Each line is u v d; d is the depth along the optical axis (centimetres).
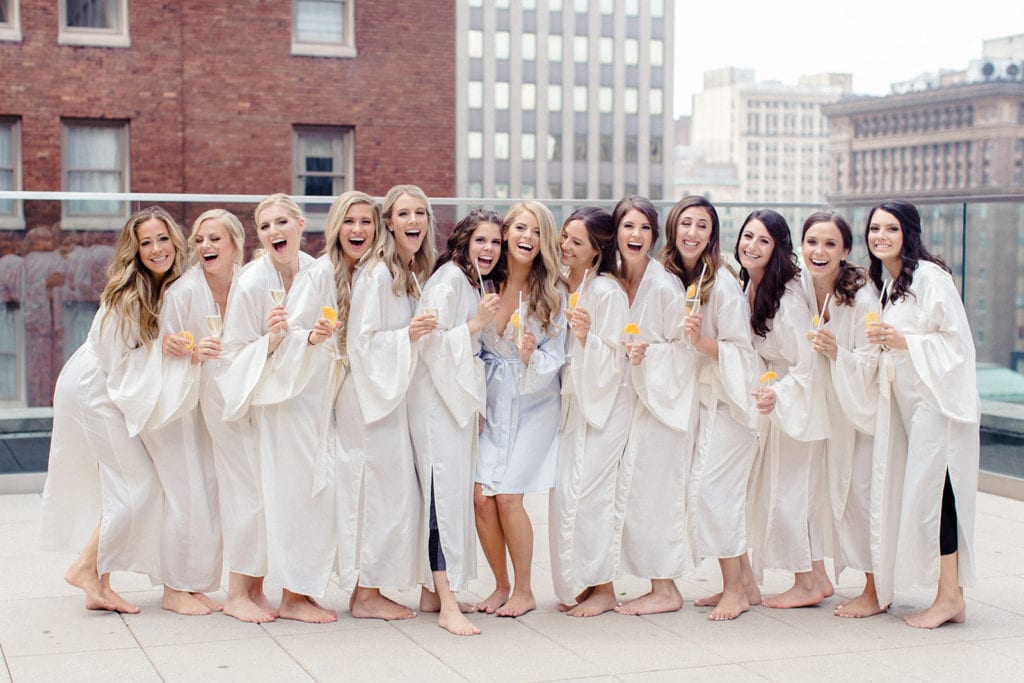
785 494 507
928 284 481
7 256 751
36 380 762
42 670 418
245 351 468
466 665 427
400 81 2027
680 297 492
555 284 493
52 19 1838
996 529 666
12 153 1845
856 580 564
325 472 477
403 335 467
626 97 9638
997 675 423
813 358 493
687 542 496
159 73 1895
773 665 432
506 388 491
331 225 479
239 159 1947
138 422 470
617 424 491
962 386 475
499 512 493
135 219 475
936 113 12275
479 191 9462
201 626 472
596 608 496
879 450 489
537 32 9475
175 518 485
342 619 485
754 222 496
